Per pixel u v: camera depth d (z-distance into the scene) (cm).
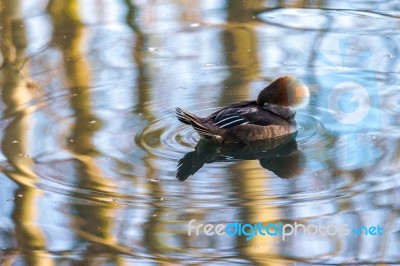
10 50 1766
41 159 1288
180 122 1437
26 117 1438
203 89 1563
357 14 1923
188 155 1318
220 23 1900
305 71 1622
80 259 1030
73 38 1825
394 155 1288
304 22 1888
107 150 1325
